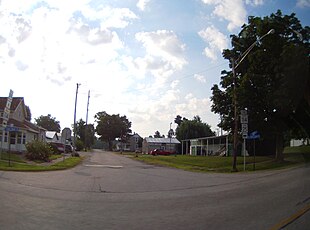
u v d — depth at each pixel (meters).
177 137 114.94
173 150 98.31
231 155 58.91
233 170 27.34
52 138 83.62
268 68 27.70
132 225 7.86
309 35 29.05
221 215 8.73
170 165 35.81
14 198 10.91
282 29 28.75
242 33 33.59
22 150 44.44
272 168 16.02
